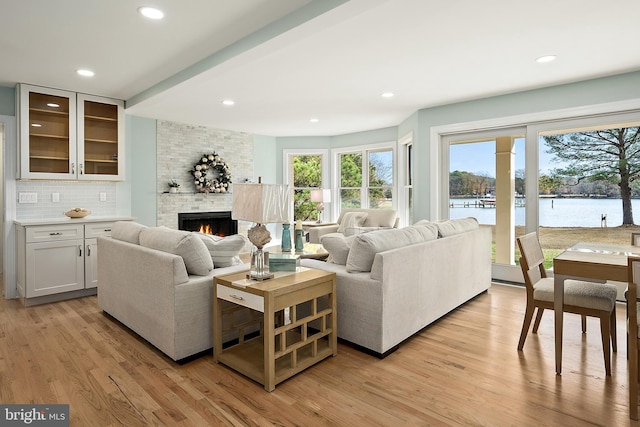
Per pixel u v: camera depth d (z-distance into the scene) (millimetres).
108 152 4738
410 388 2143
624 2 2365
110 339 2883
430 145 5094
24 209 4266
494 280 4754
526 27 2705
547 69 3604
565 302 2387
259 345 2668
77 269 4094
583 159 4078
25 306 3793
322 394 2082
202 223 6555
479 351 2641
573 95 4008
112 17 2566
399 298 2652
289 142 7504
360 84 4055
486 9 2430
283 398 2041
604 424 1804
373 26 2654
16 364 2443
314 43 2943
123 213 5141
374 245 2629
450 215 5066
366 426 1794
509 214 4605
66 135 4363
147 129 5766
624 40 2949
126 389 2131
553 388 2137
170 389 2131
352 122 6133
